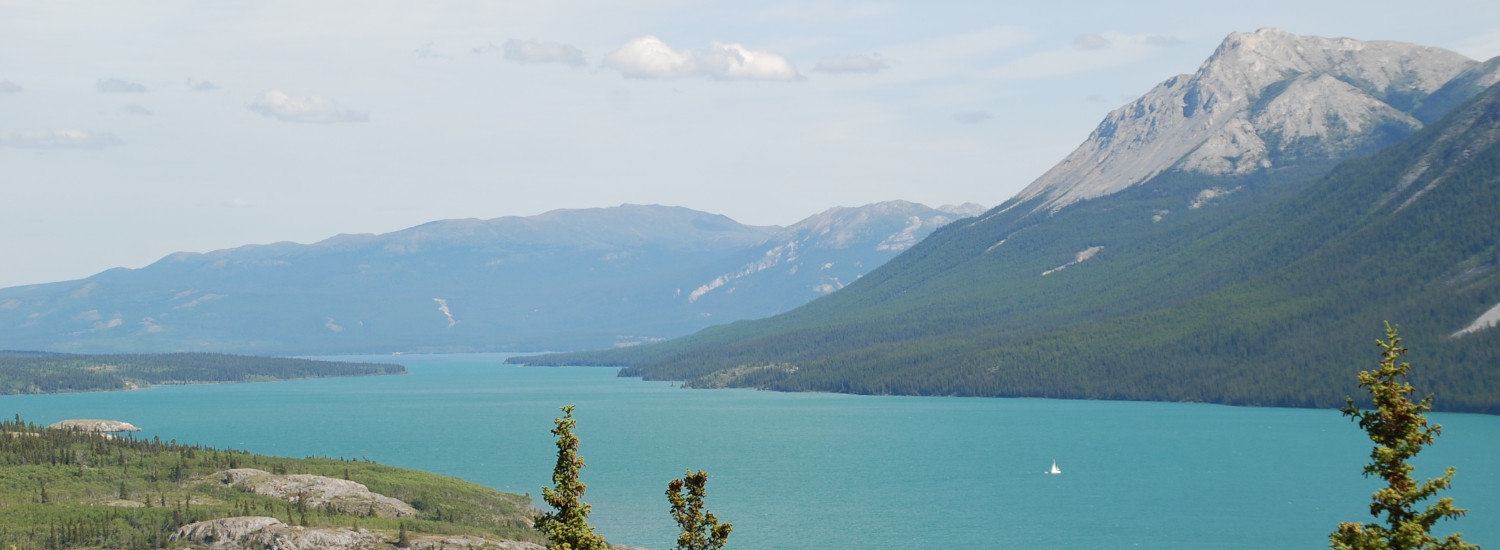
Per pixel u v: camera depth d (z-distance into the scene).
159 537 180.25
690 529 102.00
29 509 192.88
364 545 178.25
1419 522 67.88
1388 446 68.81
